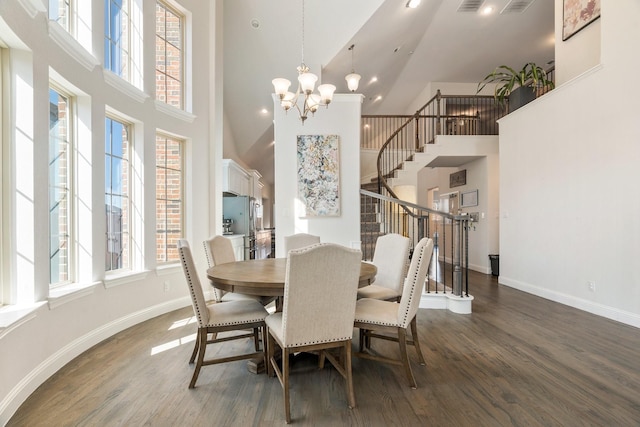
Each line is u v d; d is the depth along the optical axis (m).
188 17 4.02
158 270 3.55
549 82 4.52
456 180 7.16
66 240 2.65
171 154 3.93
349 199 4.32
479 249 6.31
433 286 4.35
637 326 3.08
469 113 8.48
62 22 2.55
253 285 2.00
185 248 2.03
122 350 2.60
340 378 2.15
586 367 2.28
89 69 2.67
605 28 3.38
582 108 3.67
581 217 3.70
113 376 2.17
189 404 1.85
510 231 4.94
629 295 3.17
